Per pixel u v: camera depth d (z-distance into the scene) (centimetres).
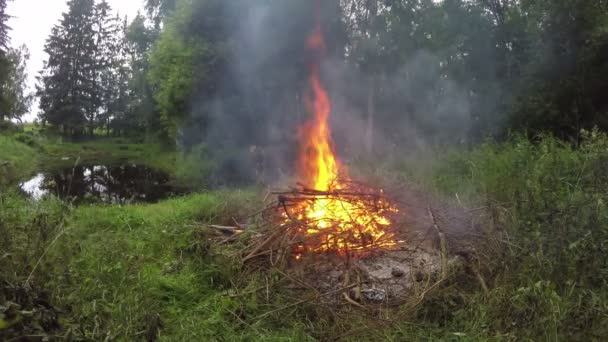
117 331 302
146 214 705
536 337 302
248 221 584
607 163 552
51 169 2152
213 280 445
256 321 362
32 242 389
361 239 484
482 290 375
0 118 3084
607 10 1093
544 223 412
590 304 317
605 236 382
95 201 1226
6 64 2936
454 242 470
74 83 4088
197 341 331
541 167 587
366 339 331
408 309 363
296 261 453
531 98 1141
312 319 371
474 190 618
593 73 1091
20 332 260
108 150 3234
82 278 376
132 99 3991
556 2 1094
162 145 2933
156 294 400
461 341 312
